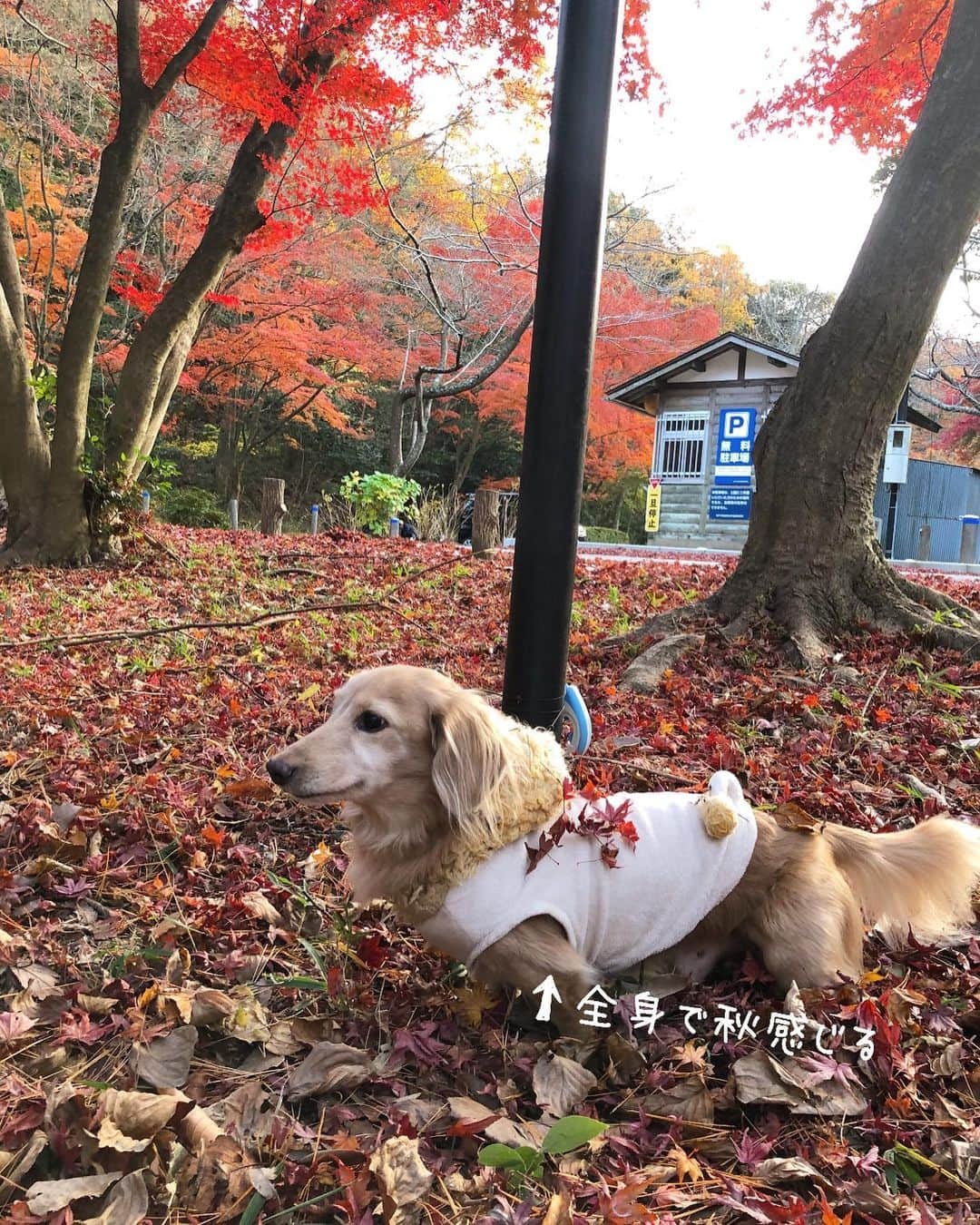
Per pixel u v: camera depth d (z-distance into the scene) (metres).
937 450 34.06
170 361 10.80
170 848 3.21
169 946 2.62
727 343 19.67
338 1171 1.79
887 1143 1.95
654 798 2.48
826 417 5.61
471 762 2.20
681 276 25.50
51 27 14.75
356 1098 2.09
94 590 8.50
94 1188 1.73
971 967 2.54
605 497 33.78
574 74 2.92
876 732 4.29
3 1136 1.89
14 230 16.73
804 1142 1.96
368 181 11.56
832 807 3.38
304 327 20.61
